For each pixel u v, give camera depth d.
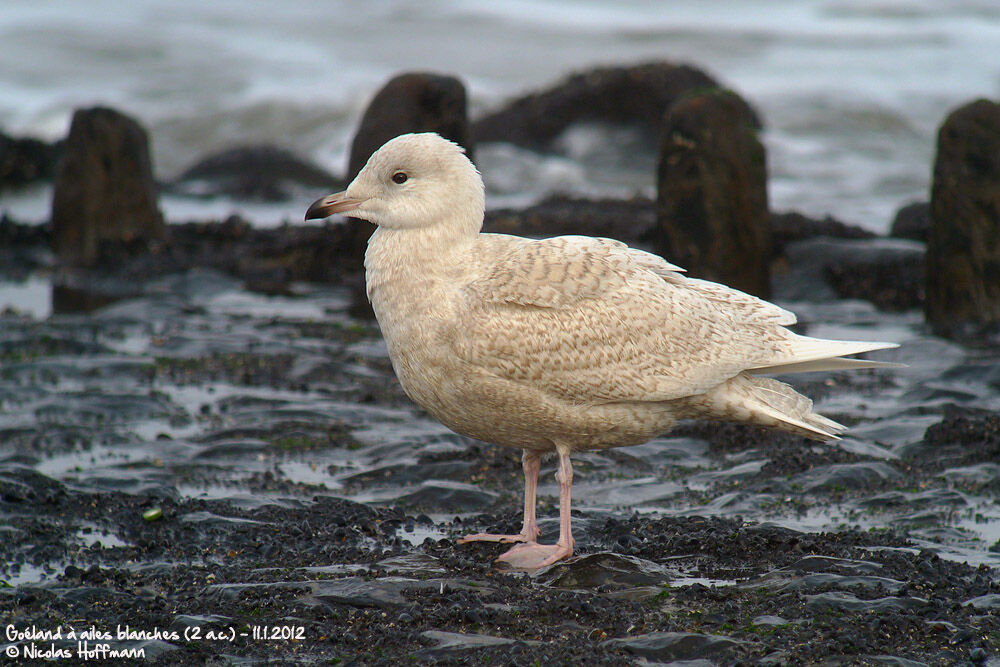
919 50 55.12
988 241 19.05
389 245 9.16
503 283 8.84
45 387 14.88
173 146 42.19
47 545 9.44
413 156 9.07
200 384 15.54
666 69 40.34
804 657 7.12
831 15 64.44
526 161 38.19
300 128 43.25
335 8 65.00
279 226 26.86
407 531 9.91
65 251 24.64
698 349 9.02
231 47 55.06
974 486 10.97
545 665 7.09
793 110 43.09
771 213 24.78
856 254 22.42
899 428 12.95
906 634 7.45
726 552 9.10
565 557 8.99
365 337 18.69
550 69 53.25
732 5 67.75
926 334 18.69
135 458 12.19
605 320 8.84
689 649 7.28
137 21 59.00
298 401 14.50
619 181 36.88
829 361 9.41
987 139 18.89
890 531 9.61
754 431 12.95
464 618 7.82
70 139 24.67
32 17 57.28
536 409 8.91
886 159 38.44
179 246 25.14
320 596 8.22
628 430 9.20
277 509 10.34
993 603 7.87
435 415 9.44
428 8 65.12
